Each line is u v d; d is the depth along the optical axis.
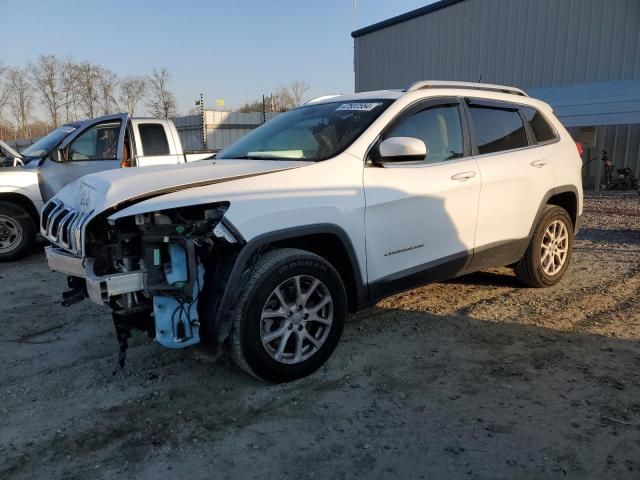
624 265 6.30
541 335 4.17
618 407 3.08
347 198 3.57
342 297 3.60
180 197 3.10
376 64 22.08
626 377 3.45
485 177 4.45
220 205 3.16
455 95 4.50
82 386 3.45
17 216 7.21
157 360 3.82
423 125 4.18
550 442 2.76
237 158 4.22
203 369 3.67
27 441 2.85
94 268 3.22
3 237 7.18
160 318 3.10
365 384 3.42
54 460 2.68
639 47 14.60
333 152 3.75
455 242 4.29
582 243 7.69
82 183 3.72
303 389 3.36
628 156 15.30
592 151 15.64
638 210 10.64
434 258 4.16
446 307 4.85
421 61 20.17
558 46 16.23
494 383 3.40
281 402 3.21
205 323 3.16
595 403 3.13
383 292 3.87
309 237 3.51
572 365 3.64
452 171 4.22
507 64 17.55
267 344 3.29
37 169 7.47
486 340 4.09
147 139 8.27
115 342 4.18
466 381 3.44
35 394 3.36
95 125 8.01
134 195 3.09
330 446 2.76
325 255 3.74
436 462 2.62
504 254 4.80
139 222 3.05
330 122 4.16
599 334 4.18
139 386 3.44
